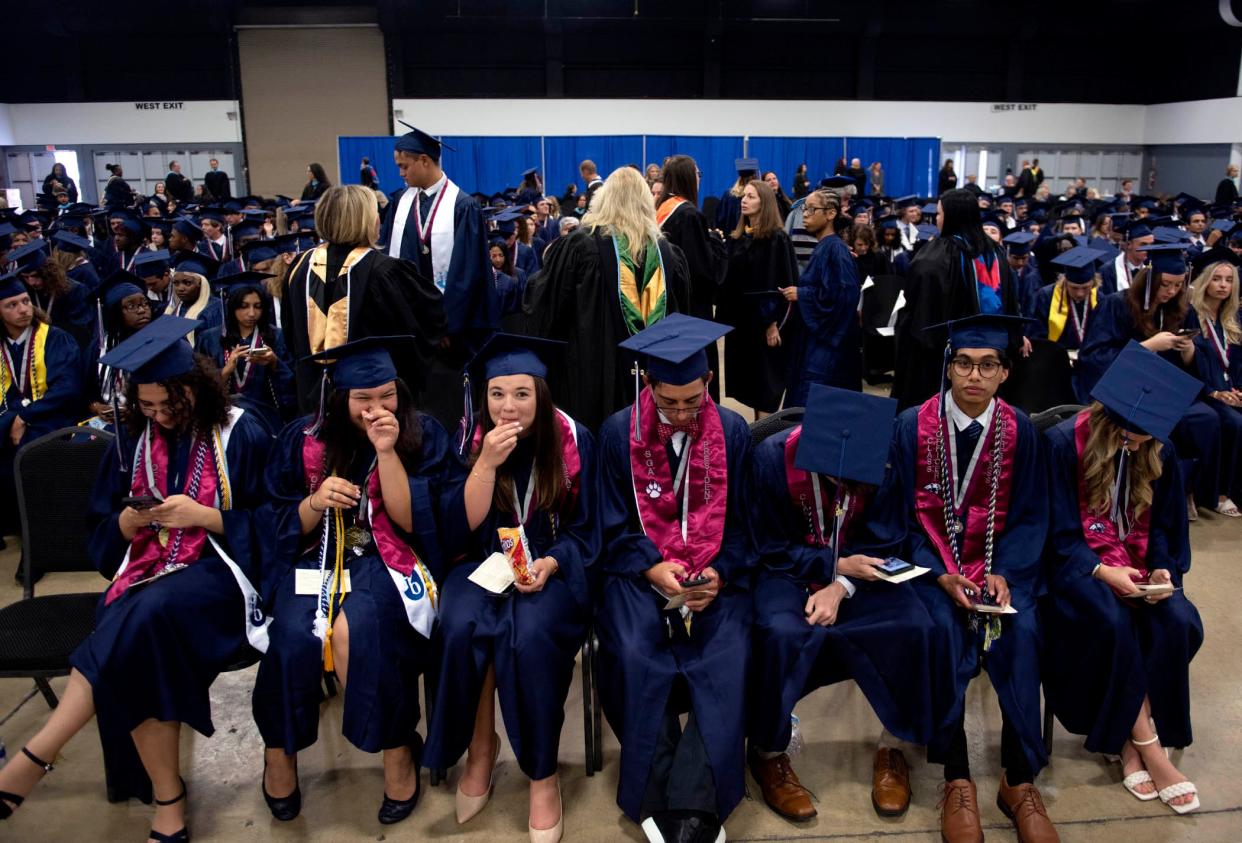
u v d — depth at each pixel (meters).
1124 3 19.77
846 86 20.72
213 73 20.00
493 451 2.49
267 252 5.49
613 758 2.80
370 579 2.51
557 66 19.67
